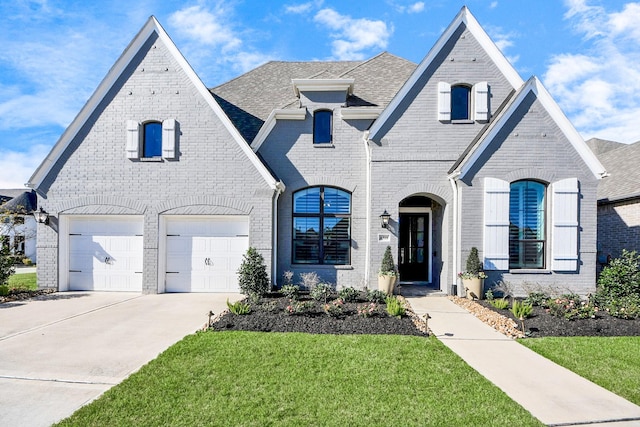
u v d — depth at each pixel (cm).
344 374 532
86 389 493
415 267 1378
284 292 1077
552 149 1112
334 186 1273
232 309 853
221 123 1198
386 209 1194
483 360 613
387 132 1201
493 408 440
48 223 1212
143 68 1210
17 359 595
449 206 1178
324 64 1712
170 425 396
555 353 643
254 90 1552
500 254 1107
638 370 572
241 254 1213
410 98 1205
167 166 1202
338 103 1274
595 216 1109
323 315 840
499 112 1166
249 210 1189
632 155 1695
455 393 478
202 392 471
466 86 1227
